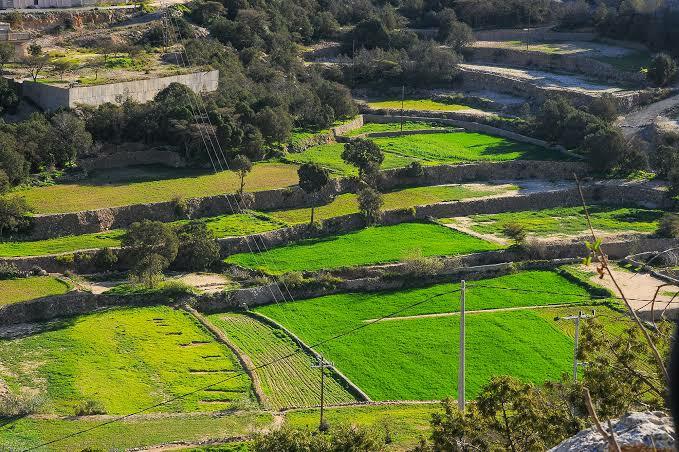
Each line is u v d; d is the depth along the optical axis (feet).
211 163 498.69
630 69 642.63
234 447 251.39
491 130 590.96
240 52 636.48
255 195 463.42
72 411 284.61
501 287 394.52
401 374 322.14
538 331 351.87
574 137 547.08
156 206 441.27
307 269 402.52
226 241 419.33
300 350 340.18
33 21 611.47
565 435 142.51
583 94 610.65
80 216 422.41
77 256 392.47
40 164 466.70
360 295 388.78
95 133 496.23
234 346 338.34
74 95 508.12
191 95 520.83
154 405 292.81
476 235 443.73
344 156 493.36
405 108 624.18
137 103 517.55
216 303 376.27
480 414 158.61
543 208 487.61
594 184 504.43
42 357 322.75
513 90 645.92
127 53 596.29
